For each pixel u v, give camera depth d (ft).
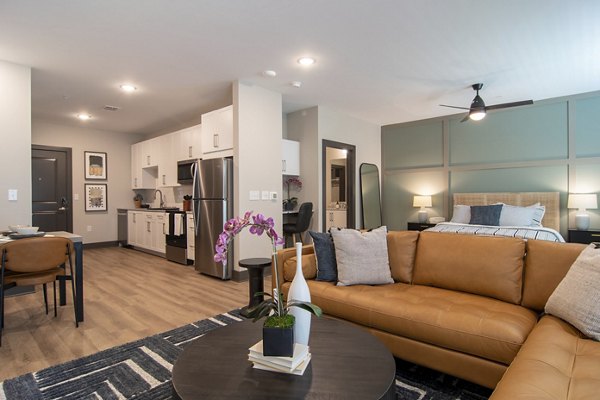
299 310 4.52
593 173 15.64
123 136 23.58
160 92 14.80
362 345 4.85
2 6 8.08
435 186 20.51
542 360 4.28
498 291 6.90
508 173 17.99
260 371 4.13
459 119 19.51
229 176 13.92
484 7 8.36
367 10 8.46
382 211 22.65
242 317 9.53
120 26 9.12
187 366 4.25
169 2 8.00
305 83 13.92
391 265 8.45
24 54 10.82
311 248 9.46
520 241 7.15
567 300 5.53
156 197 23.34
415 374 6.62
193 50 10.68
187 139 18.42
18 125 11.46
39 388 6.07
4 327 8.83
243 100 13.71
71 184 21.18
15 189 11.30
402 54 11.10
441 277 7.73
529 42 10.30
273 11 8.45
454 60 11.65
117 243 23.22
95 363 6.95
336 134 18.58
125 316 9.65
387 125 22.43
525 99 16.71
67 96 15.26
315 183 17.37
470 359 5.63
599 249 5.85
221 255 4.50
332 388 3.78
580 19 8.95
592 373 4.00
